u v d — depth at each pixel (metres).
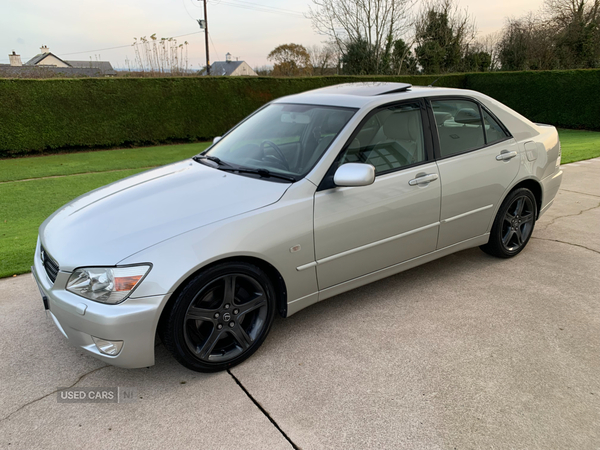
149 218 2.49
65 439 2.06
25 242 4.92
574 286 3.54
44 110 14.03
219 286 2.45
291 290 2.72
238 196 2.63
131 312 2.18
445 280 3.71
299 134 3.11
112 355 2.25
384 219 2.99
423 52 28.23
